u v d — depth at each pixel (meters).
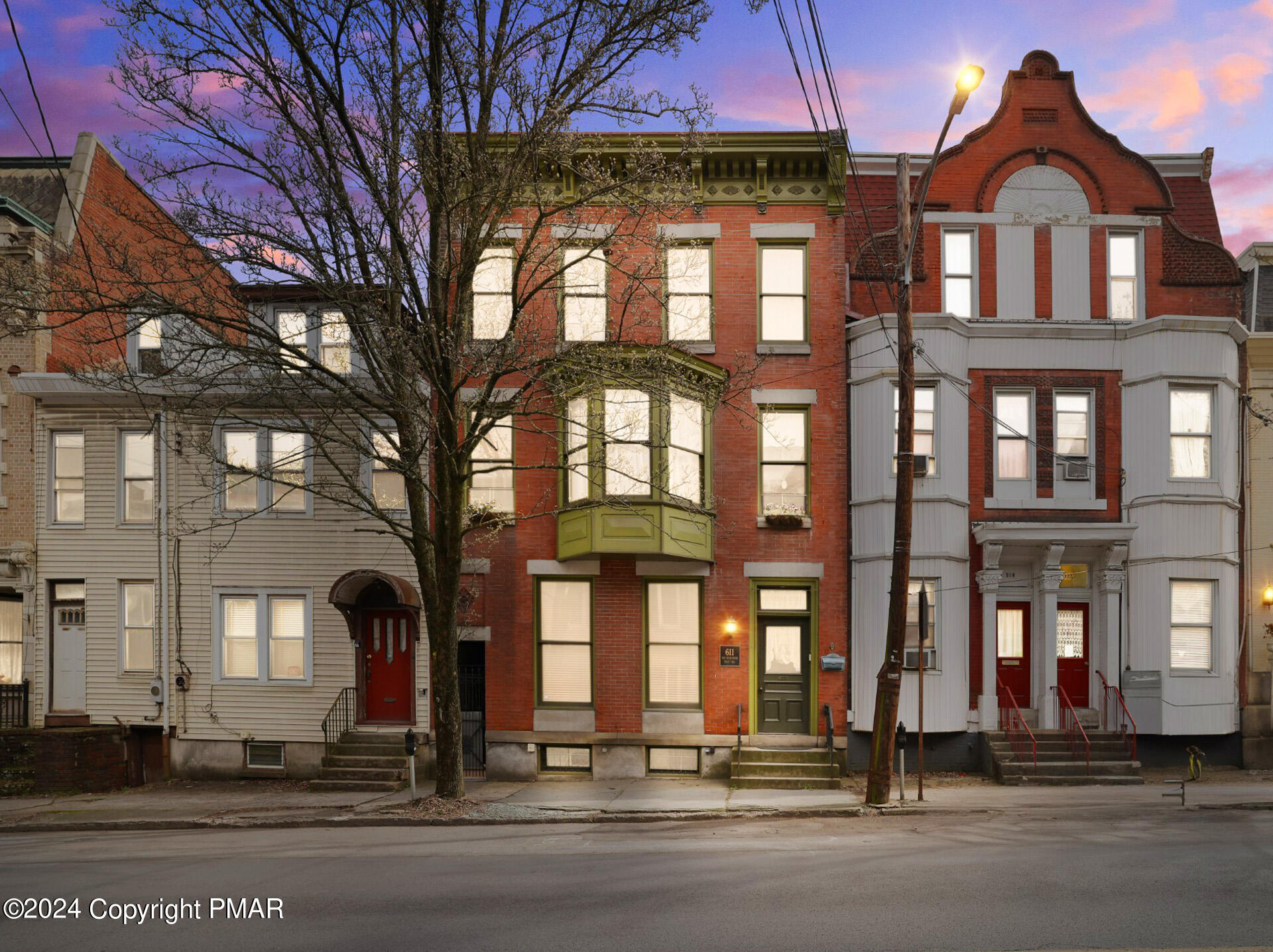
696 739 19.66
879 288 21.08
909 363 16.09
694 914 9.44
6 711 20.55
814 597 19.98
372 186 15.12
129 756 20.23
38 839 15.12
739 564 20.06
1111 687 19.95
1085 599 20.80
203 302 19.16
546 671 20.22
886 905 9.62
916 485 19.86
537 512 20.14
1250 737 20.17
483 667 20.77
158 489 20.61
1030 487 20.48
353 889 10.70
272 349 17.34
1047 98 21.28
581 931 8.95
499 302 20.25
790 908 9.59
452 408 16.11
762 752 19.14
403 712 20.30
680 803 16.56
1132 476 20.38
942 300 20.95
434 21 14.77
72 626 20.86
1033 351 20.59
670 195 17.50
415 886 10.80
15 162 22.91
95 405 20.81
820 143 19.92
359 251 15.45
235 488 20.67
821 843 13.02
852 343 20.55
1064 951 8.20
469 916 9.51
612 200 18.05
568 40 15.09
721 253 20.41
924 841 13.05
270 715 20.31
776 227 20.39
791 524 19.88
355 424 17.42
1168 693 19.81
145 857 13.02
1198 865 11.13
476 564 20.09
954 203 21.11
